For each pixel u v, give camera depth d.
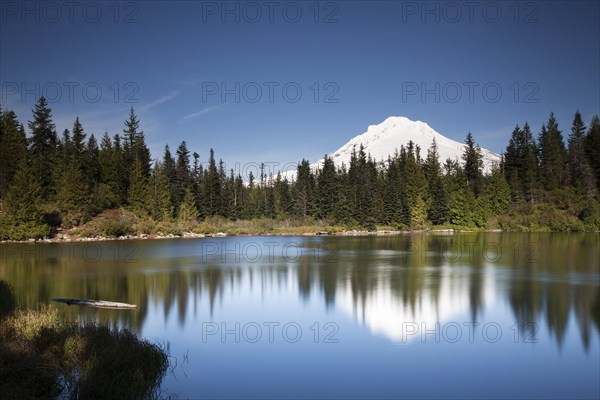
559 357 14.60
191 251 51.38
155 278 31.02
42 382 10.37
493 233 85.00
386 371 13.33
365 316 20.16
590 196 92.44
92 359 11.76
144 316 19.80
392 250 52.38
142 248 55.19
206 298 24.20
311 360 14.26
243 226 91.00
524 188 101.00
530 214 93.50
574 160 103.69
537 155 111.25
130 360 12.05
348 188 97.94
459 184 104.50
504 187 98.25
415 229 93.44
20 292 25.41
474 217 94.69
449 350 15.34
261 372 13.12
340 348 15.51
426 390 11.98
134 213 83.88
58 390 10.57
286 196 105.19
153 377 12.27
